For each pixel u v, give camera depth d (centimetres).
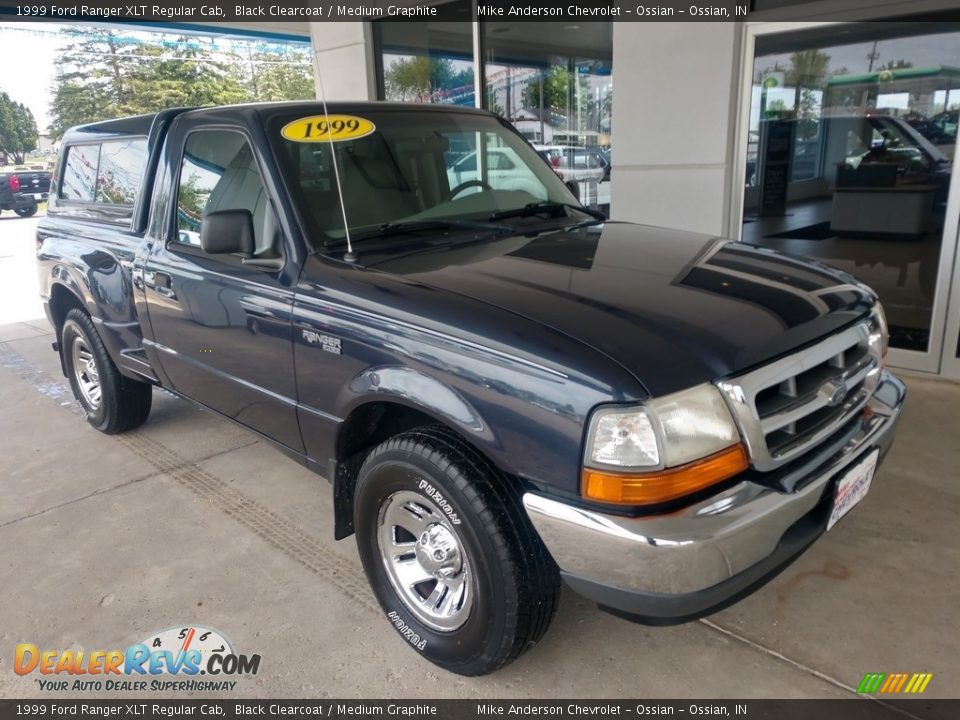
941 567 286
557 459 192
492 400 204
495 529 209
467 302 221
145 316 357
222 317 299
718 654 247
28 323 793
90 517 355
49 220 452
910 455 374
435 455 219
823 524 213
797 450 205
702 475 187
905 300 492
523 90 689
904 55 460
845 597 272
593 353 191
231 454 423
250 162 292
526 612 214
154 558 318
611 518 185
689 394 186
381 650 257
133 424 450
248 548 323
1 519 357
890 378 271
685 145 554
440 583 243
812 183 516
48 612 284
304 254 266
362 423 262
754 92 526
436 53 752
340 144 296
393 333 229
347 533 277
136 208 363
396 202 296
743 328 207
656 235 304
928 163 464
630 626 263
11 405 527
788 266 265
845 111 490
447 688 238
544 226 311
